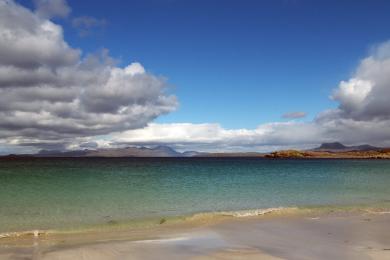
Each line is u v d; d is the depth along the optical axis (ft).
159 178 165.07
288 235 50.01
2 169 228.43
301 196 99.76
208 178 167.43
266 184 135.85
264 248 42.73
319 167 316.19
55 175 174.70
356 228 54.80
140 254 39.93
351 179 165.17
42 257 39.06
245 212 69.67
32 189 109.60
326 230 53.36
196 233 51.65
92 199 89.15
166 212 72.43
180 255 39.58
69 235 50.98
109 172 209.77
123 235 50.67
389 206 80.23
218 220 61.77
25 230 55.36
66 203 82.28
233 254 39.93
